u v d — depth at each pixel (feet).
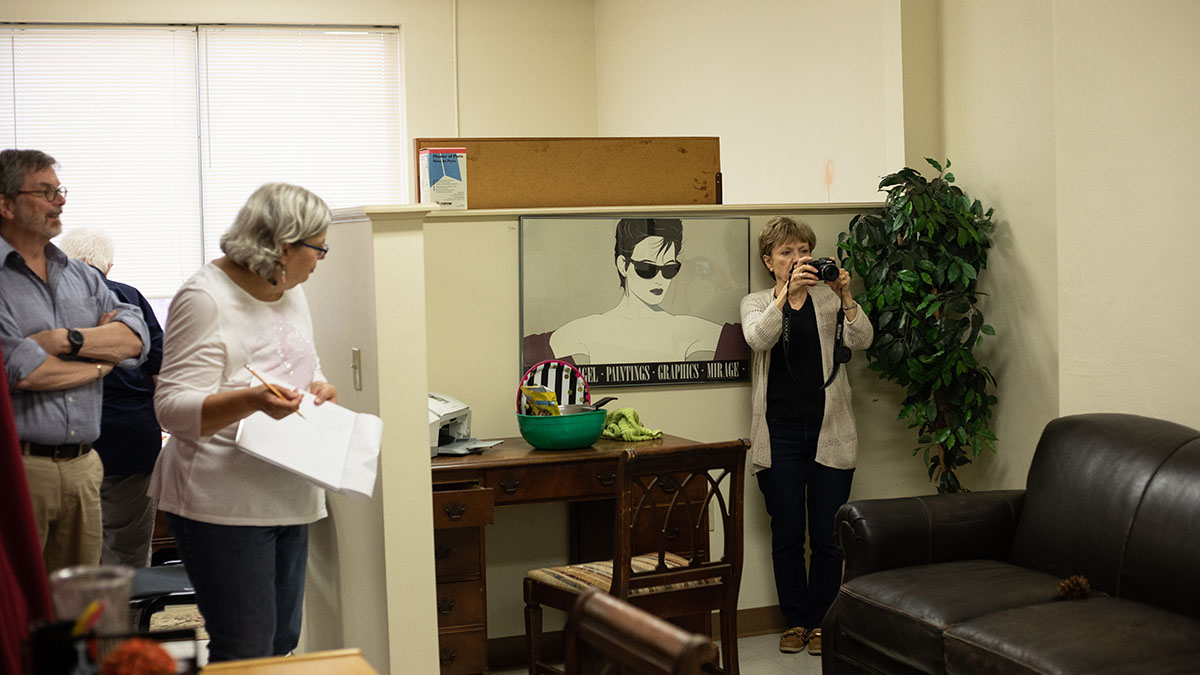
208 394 7.52
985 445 13.51
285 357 8.09
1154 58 10.39
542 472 11.39
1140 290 10.66
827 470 12.79
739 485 9.84
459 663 11.02
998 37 12.98
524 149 13.39
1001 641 8.27
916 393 13.24
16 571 5.86
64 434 8.83
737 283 13.58
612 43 24.62
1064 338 11.55
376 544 8.85
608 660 4.82
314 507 8.34
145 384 12.07
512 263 12.82
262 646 8.11
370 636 9.20
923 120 14.15
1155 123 10.41
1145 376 10.65
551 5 25.14
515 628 12.87
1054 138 11.96
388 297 8.57
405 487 8.67
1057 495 10.25
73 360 8.89
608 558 12.60
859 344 12.75
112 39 23.09
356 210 8.82
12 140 22.79
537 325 12.89
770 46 17.93
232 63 23.62
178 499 7.91
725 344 13.57
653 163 13.85
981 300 13.42
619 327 13.17
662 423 13.43
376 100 24.35
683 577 9.71
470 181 13.26
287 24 23.65
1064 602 9.06
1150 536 9.12
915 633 9.08
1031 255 12.57
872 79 14.96
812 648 12.69
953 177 13.34
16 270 8.82
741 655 12.75
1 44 22.66
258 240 7.61
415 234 8.64
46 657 3.59
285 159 23.97
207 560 7.88
